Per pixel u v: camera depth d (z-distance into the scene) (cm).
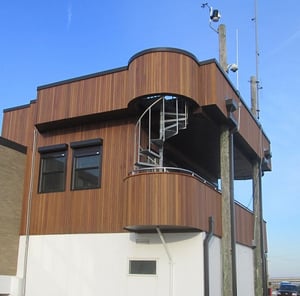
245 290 1692
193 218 1210
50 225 1443
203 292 1206
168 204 1188
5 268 1412
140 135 1394
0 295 1388
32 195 1505
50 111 1494
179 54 1305
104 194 1384
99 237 1357
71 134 1497
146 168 1250
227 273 1367
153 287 1255
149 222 1184
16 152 1518
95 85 1434
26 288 1421
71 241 1395
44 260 1422
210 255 1299
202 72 1357
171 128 1339
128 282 1286
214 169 2069
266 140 2055
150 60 1302
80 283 1350
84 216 1396
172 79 1280
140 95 1288
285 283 3856
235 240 1514
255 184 1905
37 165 1525
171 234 1277
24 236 1470
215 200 1402
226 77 1448
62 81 1499
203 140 1628
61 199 1448
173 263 1252
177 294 1228
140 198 1212
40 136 1552
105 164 1409
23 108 1616
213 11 1730
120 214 1345
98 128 1455
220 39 1720
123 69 1397
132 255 1302
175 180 1211
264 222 2078
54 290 1382
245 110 1698
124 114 1405
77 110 1441
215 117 1418
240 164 1980
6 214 1444
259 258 1859
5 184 1457
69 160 1473
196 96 1317
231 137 1498
